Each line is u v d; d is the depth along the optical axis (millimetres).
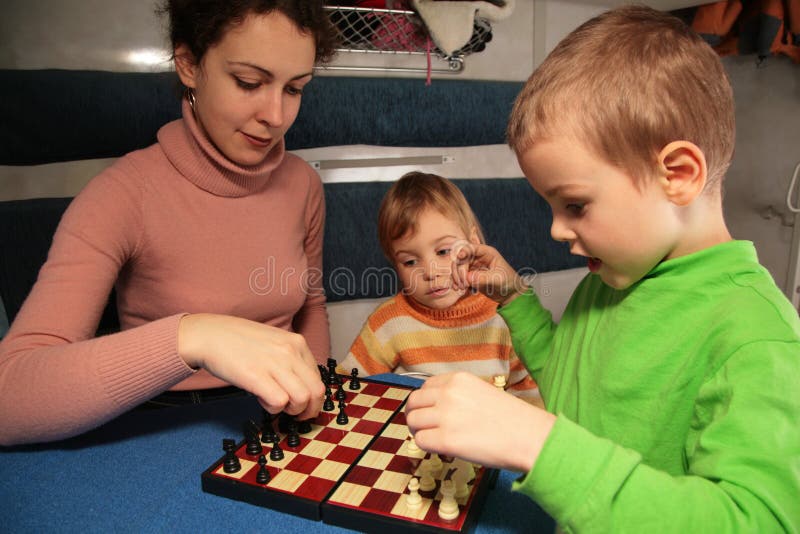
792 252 2139
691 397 558
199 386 1156
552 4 2047
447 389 540
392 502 612
